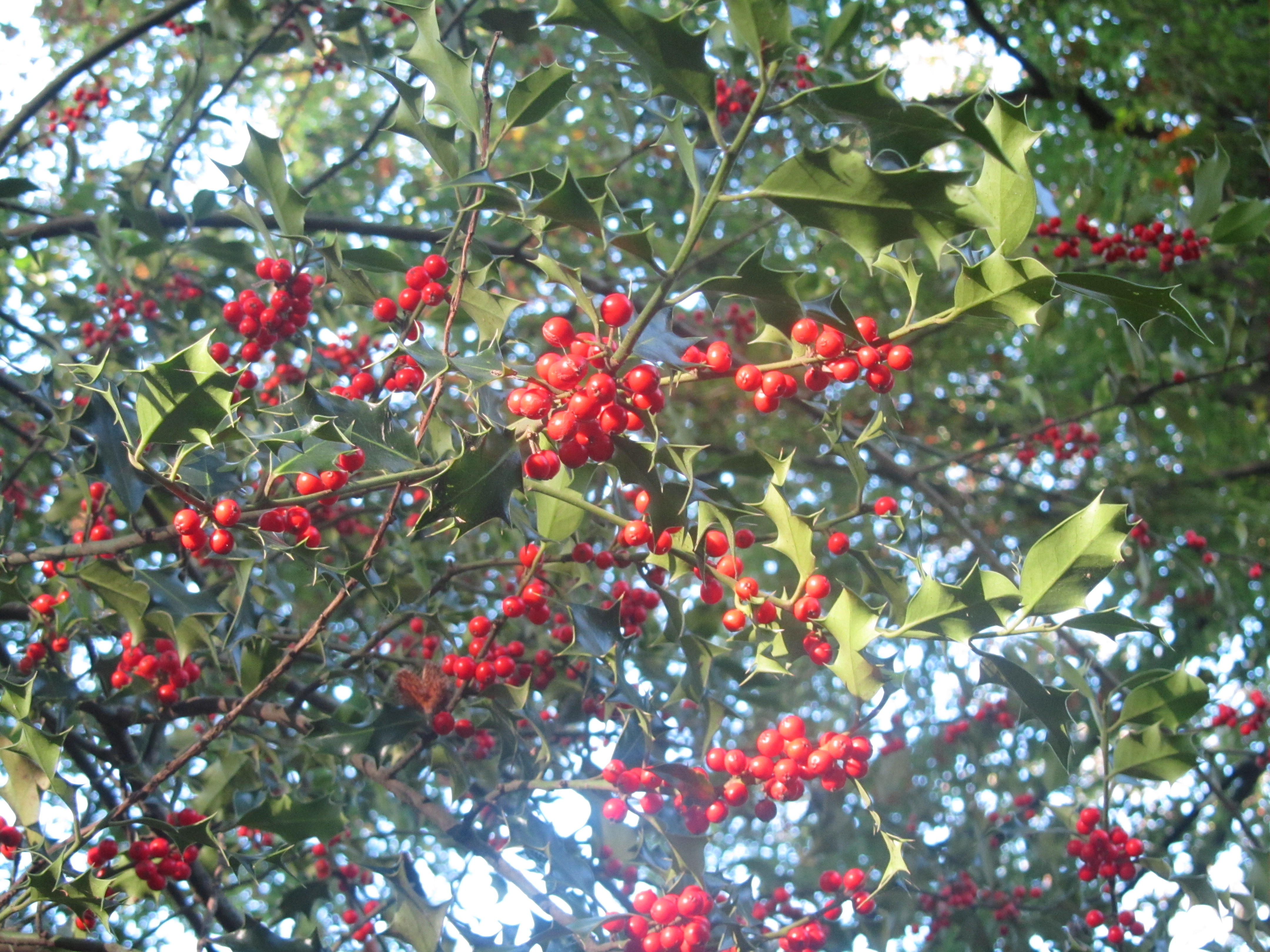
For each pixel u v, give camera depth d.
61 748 0.40
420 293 0.42
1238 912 0.54
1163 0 1.26
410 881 0.56
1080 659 0.70
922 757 0.97
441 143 0.43
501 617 0.53
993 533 1.14
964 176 0.33
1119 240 0.69
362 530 0.69
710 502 0.38
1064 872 0.67
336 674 0.51
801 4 0.65
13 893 0.41
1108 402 0.82
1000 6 1.33
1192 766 0.49
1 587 0.48
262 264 0.47
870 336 0.35
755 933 0.45
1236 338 0.73
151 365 0.35
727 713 0.45
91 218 0.70
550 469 0.37
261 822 0.43
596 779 0.44
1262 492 1.27
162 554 0.66
